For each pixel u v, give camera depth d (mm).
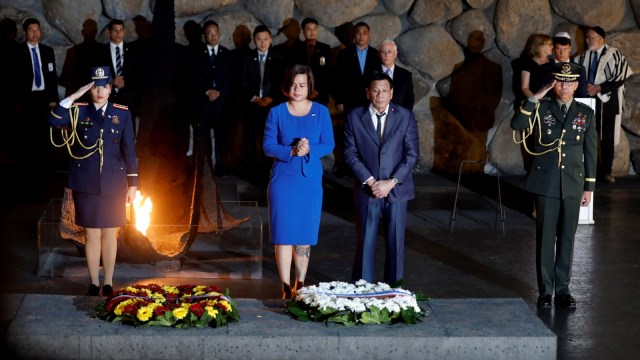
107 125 8250
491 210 12242
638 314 8156
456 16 14766
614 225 11500
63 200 9016
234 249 9336
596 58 13523
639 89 14766
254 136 14094
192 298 6816
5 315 6820
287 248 8039
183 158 9812
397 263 8102
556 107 8164
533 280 9266
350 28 14555
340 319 6641
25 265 9445
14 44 13609
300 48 13695
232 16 14383
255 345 6387
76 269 9148
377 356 6426
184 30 14289
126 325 6598
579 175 8156
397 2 14641
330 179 14047
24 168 13789
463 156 14570
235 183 13336
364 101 12953
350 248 10344
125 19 14156
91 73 8188
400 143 8078
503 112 14734
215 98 13422
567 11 14586
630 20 14852
